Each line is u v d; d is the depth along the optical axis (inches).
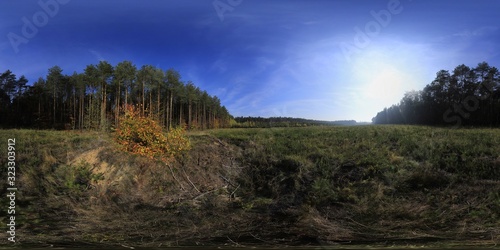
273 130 617.6
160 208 293.6
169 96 1282.0
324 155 399.2
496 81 1023.6
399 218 257.3
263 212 283.9
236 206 304.2
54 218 257.6
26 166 356.5
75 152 398.3
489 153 376.2
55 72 1375.5
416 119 1156.5
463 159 358.0
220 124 1595.7
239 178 364.8
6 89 1409.9
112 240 209.5
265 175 366.6
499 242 199.6
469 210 266.1
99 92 1181.7
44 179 334.0
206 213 278.8
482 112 992.2
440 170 343.0
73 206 283.7
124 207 289.9
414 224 241.8
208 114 1653.5
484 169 332.8
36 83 1400.1
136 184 340.8
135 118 416.2
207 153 420.2
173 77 1259.8
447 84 1096.2
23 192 309.9
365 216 261.9
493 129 644.7
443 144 422.9
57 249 187.5
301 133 562.6
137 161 373.1
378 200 291.0
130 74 1193.4
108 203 297.3
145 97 1248.2
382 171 347.9
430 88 1139.3
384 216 260.7
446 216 254.4
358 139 493.4
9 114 1373.0
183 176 363.6
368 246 194.2
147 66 1211.9
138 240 210.7
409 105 1224.8
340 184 332.5
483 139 444.8
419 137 487.2
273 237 218.7
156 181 349.4
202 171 377.1
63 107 1421.0
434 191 303.0
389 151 417.7
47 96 1421.0
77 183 330.0
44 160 370.9
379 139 479.2
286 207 295.3
